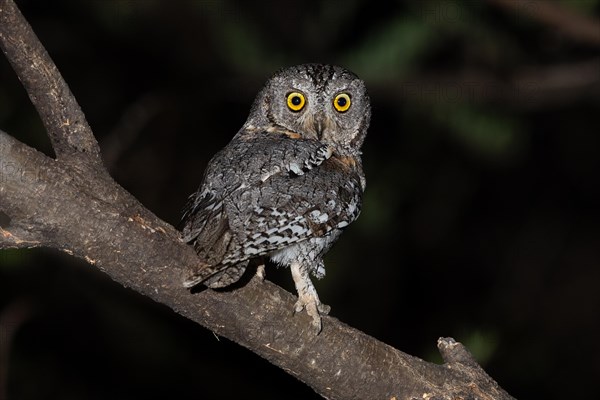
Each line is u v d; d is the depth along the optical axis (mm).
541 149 15469
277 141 7457
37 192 5102
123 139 13484
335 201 6977
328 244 7250
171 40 14438
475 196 15336
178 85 14281
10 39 5125
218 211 6316
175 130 14680
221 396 12023
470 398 6047
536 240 15398
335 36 13406
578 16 12141
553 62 13555
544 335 14477
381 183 13836
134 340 12055
